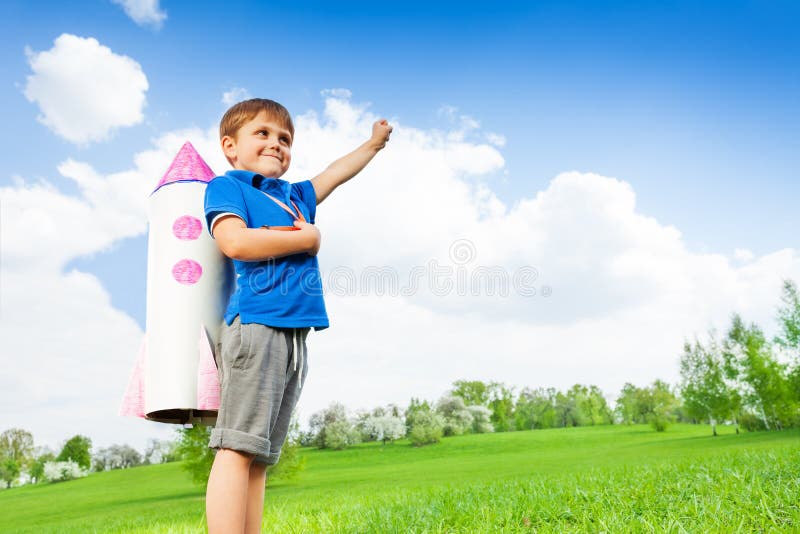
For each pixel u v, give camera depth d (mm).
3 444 42906
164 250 1932
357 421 50156
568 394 68250
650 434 48688
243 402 1652
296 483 21234
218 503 1571
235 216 1769
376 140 2590
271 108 2129
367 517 3229
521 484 4500
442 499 3740
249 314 1707
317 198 2354
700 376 43500
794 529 1911
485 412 58938
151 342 1884
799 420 39438
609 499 2832
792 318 38562
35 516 17359
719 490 2744
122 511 15383
